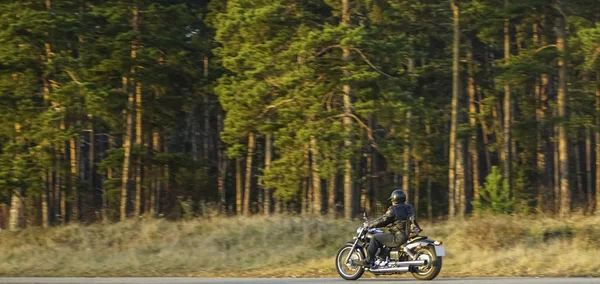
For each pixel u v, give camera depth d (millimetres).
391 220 19391
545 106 58469
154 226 32031
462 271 22172
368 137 42031
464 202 49375
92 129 50594
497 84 50406
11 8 42812
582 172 78250
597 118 55094
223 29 43438
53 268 25562
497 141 62000
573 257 23078
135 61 47188
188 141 73562
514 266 22484
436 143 50281
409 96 41125
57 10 44875
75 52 55281
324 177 40844
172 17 49719
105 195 54094
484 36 51906
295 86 40281
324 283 18891
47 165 44250
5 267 25938
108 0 48719
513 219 29125
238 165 63469
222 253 27719
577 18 50531
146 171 54250
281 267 25297
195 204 57312
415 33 50094
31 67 43875
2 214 53250
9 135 44500
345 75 40000
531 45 52500
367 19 45844
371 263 19500
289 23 42625
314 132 40031
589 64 46281
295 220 31344
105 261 26938
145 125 54094
